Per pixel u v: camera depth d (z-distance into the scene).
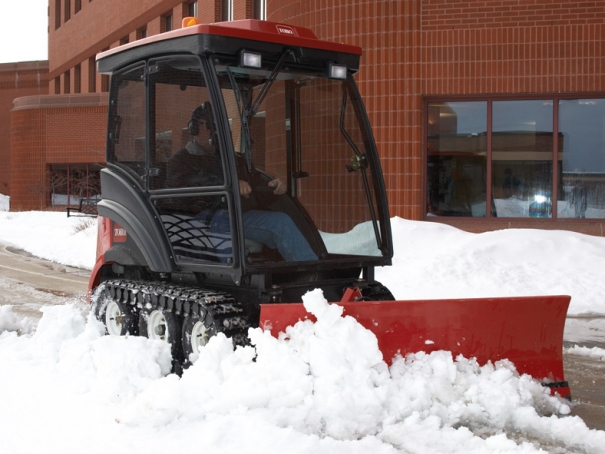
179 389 4.75
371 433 4.58
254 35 5.57
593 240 11.71
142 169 6.19
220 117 5.37
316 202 5.86
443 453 4.27
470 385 5.04
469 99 13.31
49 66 37.66
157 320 6.14
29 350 6.26
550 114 13.15
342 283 6.00
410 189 13.33
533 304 5.34
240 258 5.32
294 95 5.88
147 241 6.07
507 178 13.32
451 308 5.16
